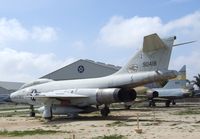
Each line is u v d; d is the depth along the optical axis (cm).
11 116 3366
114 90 2600
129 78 2642
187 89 4778
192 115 2870
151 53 2547
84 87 2881
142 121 2330
